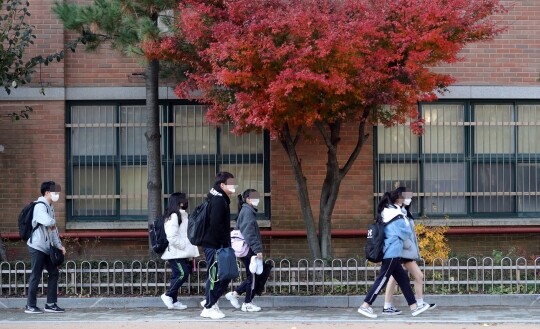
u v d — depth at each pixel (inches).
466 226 957.2
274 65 697.0
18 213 938.7
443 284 776.3
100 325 673.0
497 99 967.0
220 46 691.4
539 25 962.7
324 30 695.1
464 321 679.1
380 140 969.5
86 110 963.3
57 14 788.0
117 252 953.5
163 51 748.6
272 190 943.0
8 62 816.9
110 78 952.3
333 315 716.7
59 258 730.2
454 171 969.5
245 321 686.5
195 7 729.6
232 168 964.6
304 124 820.6
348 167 827.4
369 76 701.3
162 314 729.0
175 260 742.5
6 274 789.9
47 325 674.2
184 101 962.7
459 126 971.3
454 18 721.6
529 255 950.4
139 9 766.5
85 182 962.7
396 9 724.7
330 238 838.5
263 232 934.4
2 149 920.9
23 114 887.1
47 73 941.8
